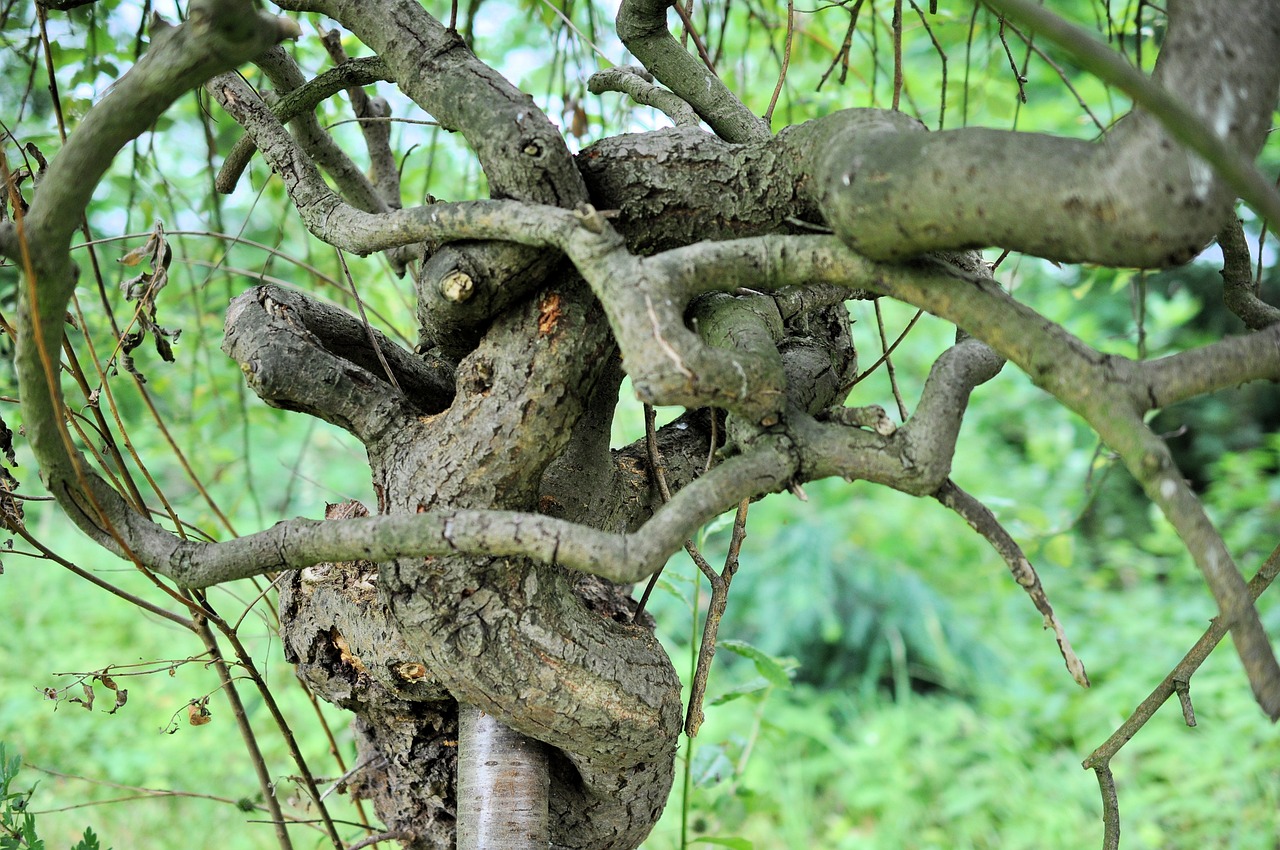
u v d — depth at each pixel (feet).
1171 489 4.69
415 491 6.23
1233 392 30.09
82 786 16.75
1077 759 20.35
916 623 24.47
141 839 15.58
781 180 5.86
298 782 9.21
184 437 16.26
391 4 6.03
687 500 5.16
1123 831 18.02
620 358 6.98
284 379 6.39
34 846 7.82
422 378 7.46
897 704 23.85
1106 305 27.76
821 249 5.29
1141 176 4.18
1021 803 18.94
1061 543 11.76
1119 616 24.61
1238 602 4.54
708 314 6.14
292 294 6.91
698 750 10.78
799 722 21.79
